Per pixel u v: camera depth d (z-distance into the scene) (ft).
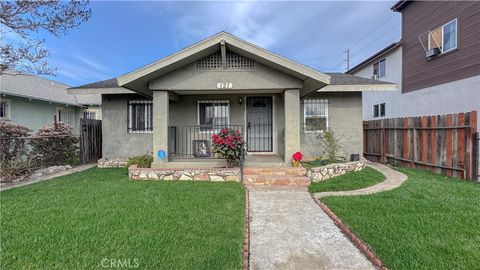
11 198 18.76
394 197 18.74
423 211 15.81
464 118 24.80
